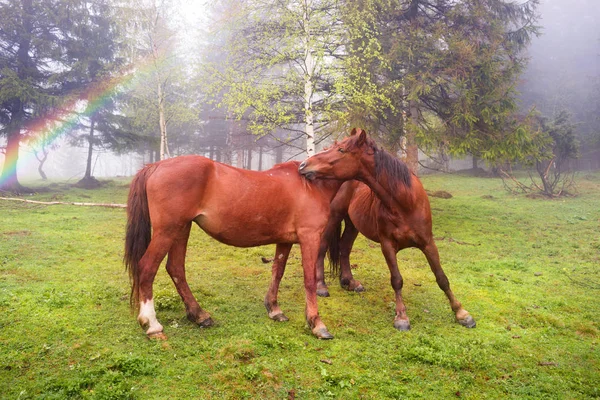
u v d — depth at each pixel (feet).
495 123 37.22
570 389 10.54
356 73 33.73
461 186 69.05
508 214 42.34
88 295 16.05
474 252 27.17
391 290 19.04
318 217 14.05
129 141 66.90
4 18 54.13
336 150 13.87
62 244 25.43
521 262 23.99
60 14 57.72
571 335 14.11
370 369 11.25
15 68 56.95
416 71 38.04
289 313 15.53
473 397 10.05
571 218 39.58
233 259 24.29
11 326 12.91
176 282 13.89
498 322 15.26
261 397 9.65
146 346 11.94
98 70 60.18
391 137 39.11
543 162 60.49
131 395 9.43
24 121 56.59
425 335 13.52
